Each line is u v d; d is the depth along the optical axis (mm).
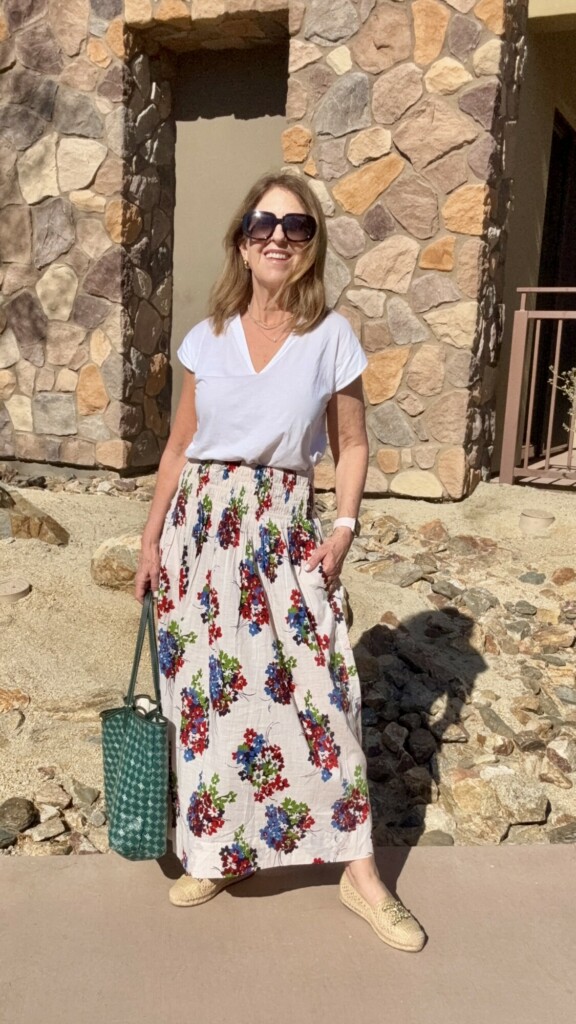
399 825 2914
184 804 2273
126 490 6055
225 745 2213
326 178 5543
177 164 6535
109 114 5906
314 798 2271
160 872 2551
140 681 3525
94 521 5207
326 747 2271
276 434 2203
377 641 3986
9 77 6102
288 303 2250
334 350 2264
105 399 6207
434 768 3207
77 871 2543
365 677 3732
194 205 6543
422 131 5293
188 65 6383
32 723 3242
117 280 6047
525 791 3012
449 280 5375
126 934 2289
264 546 2248
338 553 2303
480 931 2336
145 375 6449
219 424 2242
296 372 2211
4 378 6453
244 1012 2041
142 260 6277
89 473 6383
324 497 5773
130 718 2312
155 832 2277
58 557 4535
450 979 2160
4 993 2080
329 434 2389
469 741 3373
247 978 2146
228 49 6262
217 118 6387
